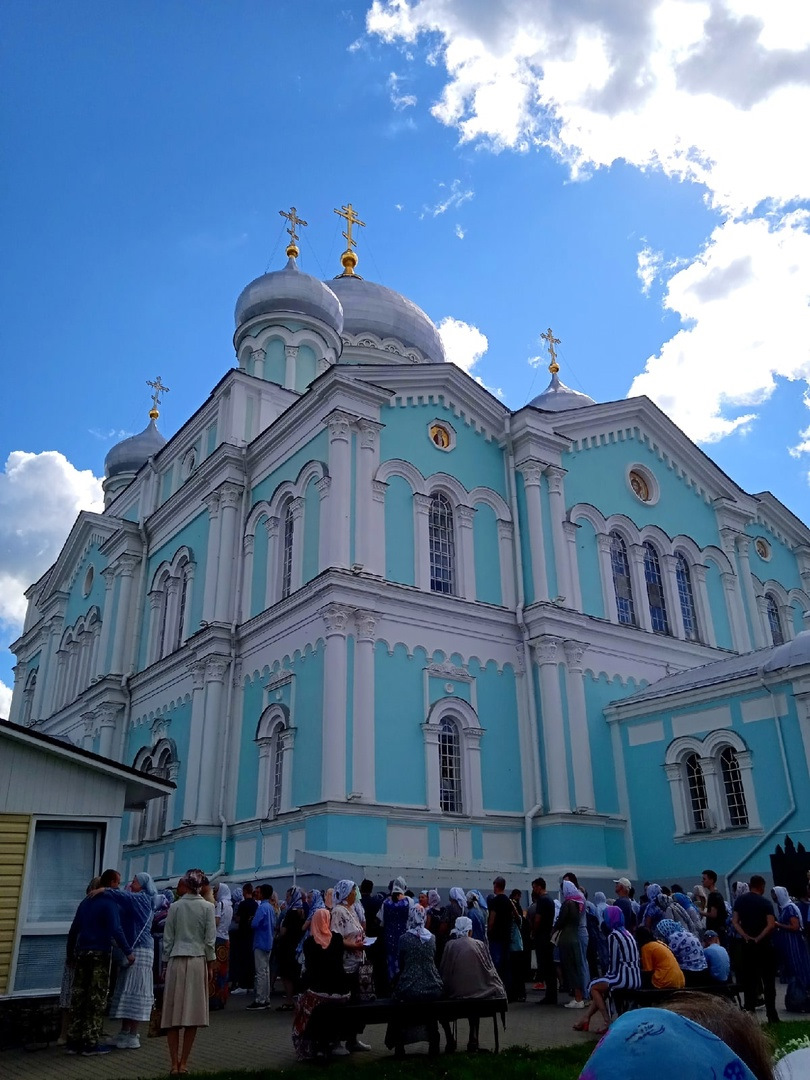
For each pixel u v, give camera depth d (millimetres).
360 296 41344
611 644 26500
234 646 25906
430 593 23703
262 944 14719
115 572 33812
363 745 21016
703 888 17609
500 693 24438
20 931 11383
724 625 30656
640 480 30719
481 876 21125
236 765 24625
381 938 14180
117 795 12539
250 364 34875
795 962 13117
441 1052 10430
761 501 34219
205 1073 9062
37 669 43344
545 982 15195
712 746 22500
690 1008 2596
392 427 25172
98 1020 10625
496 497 26719
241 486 28141
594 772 24422
